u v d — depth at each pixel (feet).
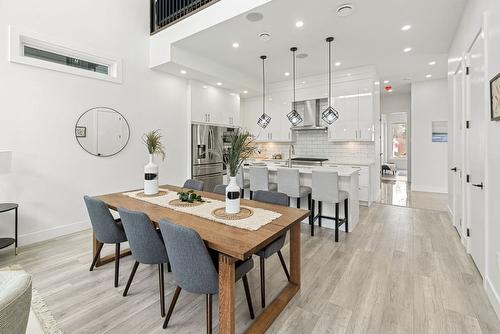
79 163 12.30
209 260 5.12
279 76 20.21
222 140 19.95
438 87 21.17
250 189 14.19
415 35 12.53
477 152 8.39
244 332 5.70
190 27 12.67
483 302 6.79
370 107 17.71
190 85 17.51
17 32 10.19
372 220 14.29
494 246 6.59
